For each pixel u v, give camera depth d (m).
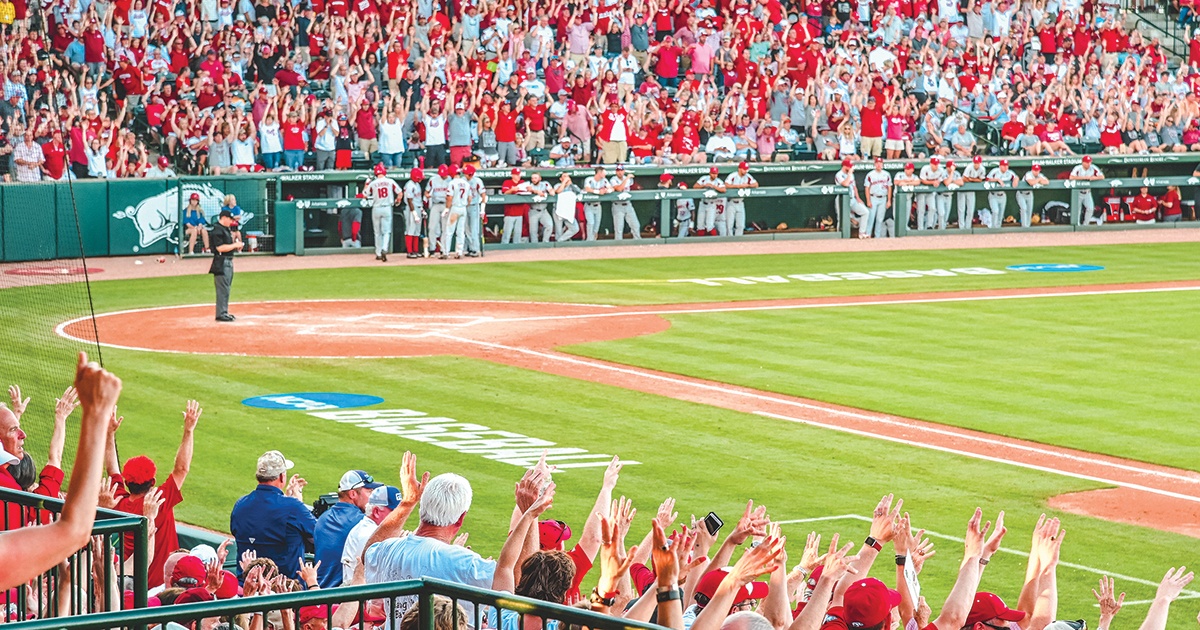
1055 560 13.38
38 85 48.06
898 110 62.38
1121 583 17.67
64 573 10.34
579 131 58.31
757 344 34.28
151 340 33.97
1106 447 24.45
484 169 54.09
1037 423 26.16
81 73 52.41
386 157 55.28
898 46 66.19
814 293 42.97
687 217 57.34
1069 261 50.81
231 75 54.41
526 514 10.62
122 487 14.43
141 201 50.03
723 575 10.76
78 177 49.50
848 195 58.38
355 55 58.09
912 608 12.73
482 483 21.83
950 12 68.50
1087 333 35.75
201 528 19.42
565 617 7.39
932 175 59.22
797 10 68.00
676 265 49.84
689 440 24.83
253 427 25.42
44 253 42.62
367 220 53.38
